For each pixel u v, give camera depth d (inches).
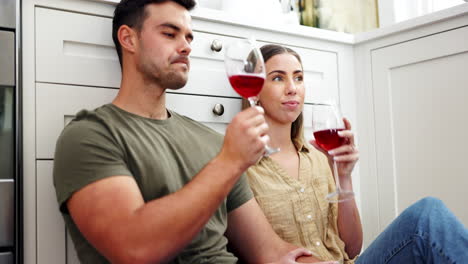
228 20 59.8
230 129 34.7
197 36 58.3
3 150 46.1
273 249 49.3
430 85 65.4
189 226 34.2
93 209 35.8
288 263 46.5
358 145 74.2
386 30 69.1
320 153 61.2
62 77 49.6
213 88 59.8
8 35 46.1
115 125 42.8
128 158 41.4
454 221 37.1
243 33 62.1
